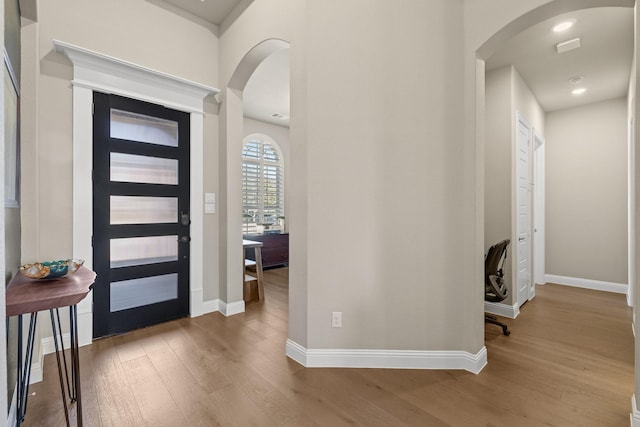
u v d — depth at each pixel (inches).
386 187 84.6
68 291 55.1
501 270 114.9
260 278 147.5
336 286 85.2
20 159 74.1
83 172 97.7
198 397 71.3
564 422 63.9
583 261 176.6
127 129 107.7
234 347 96.7
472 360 82.3
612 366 86.6
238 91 128.3
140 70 105.7
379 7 84.4
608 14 96.3
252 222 237.0
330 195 85.1
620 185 165.6
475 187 80.7
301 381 78.0
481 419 64.4
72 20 96.5
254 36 108.4
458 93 82.4
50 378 78.7
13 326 62.7
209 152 128.3
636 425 58.8
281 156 254.1
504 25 75.9
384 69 84.4
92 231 100.3
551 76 139.3
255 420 63.9
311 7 85.4
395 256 84.6
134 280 110.3
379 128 84.6
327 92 85.1
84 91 97.7
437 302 84.2
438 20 83.3
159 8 115.0
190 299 123.3
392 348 85.0
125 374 80.9
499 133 130.2
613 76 139.0
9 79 58.9
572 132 179.8
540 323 120.2
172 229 119.0
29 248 78.2
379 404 69.0
